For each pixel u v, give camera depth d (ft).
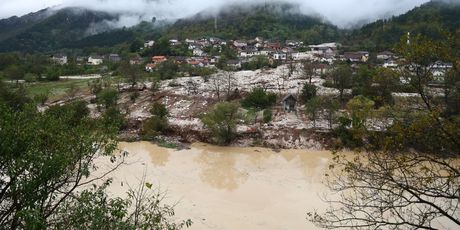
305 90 248.11
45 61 488.02
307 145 183.52
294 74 320.91
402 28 531.09
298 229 94.94
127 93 285.84
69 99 274.36
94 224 37.27
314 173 145.69
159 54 536.83
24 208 36.70
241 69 393.50
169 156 168.55
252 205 111.45
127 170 137.80
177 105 251.60
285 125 201.36
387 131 40.73
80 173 45.80
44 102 243.81
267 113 212.43
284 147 183.62
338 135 183.62
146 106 252.42
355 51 483.92
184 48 564.30
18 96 203.10
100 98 251.60
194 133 199.82
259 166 155.94
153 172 140.56
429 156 38.27
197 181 133.49
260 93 244.01
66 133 45.21
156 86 292.81
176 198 114.42
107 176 123.65
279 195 120.26
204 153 176.14
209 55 521.24
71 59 524.52
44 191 39.34
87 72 435.12
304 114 221.87
